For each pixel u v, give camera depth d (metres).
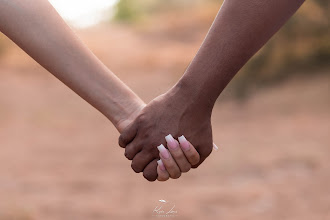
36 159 6.50
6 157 6.63
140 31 17.81
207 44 1.82
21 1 1.86
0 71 13.59
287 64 9.77
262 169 5.39
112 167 5.97
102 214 4.22
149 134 1.93
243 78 9.35
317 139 6.41
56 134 8.08
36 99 10.95
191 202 4.44
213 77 1.84
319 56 9.77
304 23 9.67
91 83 1.99
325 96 8.45
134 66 12.80
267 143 6.47
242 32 1.75
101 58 13.58
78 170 5.87
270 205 4.29
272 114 8.12
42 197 4.73
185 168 1.97
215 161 5.81
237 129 7.43
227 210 4.25
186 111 1.91
